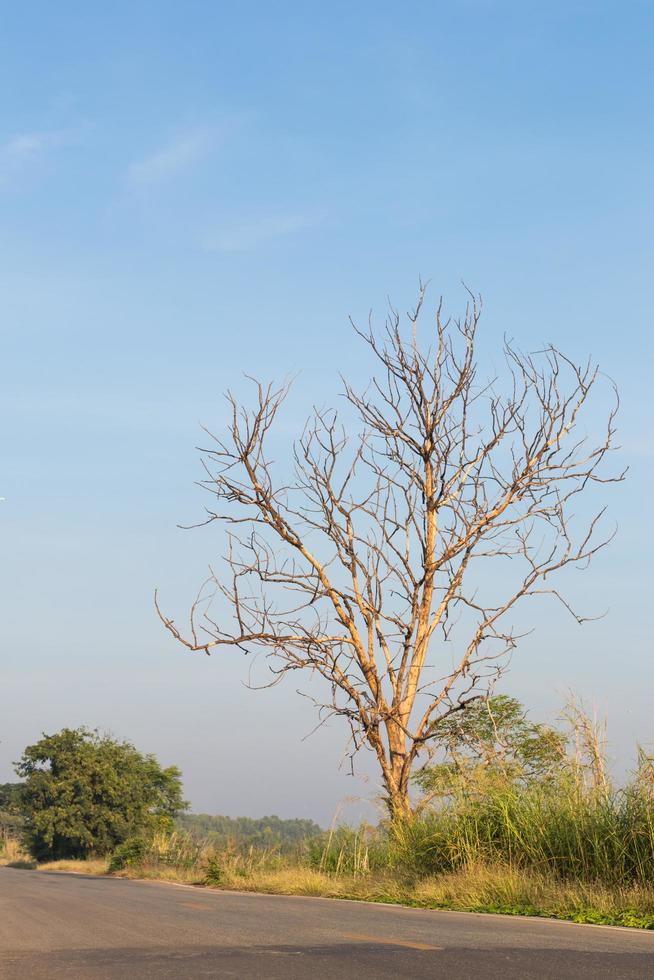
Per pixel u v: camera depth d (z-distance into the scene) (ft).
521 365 74.43
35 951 26.12
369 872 53.47
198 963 23.15
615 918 33.12
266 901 44.42
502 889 39.88
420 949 25.25
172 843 93.20
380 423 72.95
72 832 179.52
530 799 46.47
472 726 66.08
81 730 195.52
